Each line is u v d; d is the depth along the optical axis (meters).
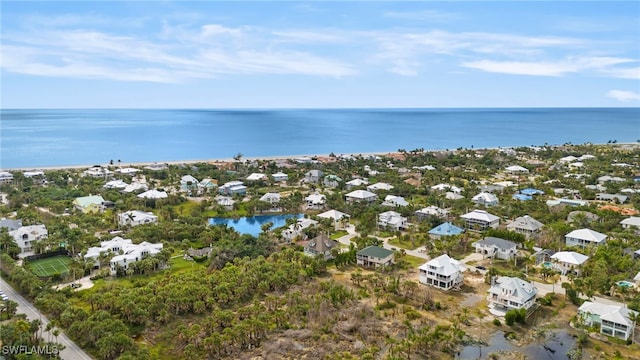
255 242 140.25
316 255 133.12
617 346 88.56
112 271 121.12
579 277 118.00
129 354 77.88
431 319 98.62
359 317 97.94
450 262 117.38
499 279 109.38
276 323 94.69
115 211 179.75
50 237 138.62
